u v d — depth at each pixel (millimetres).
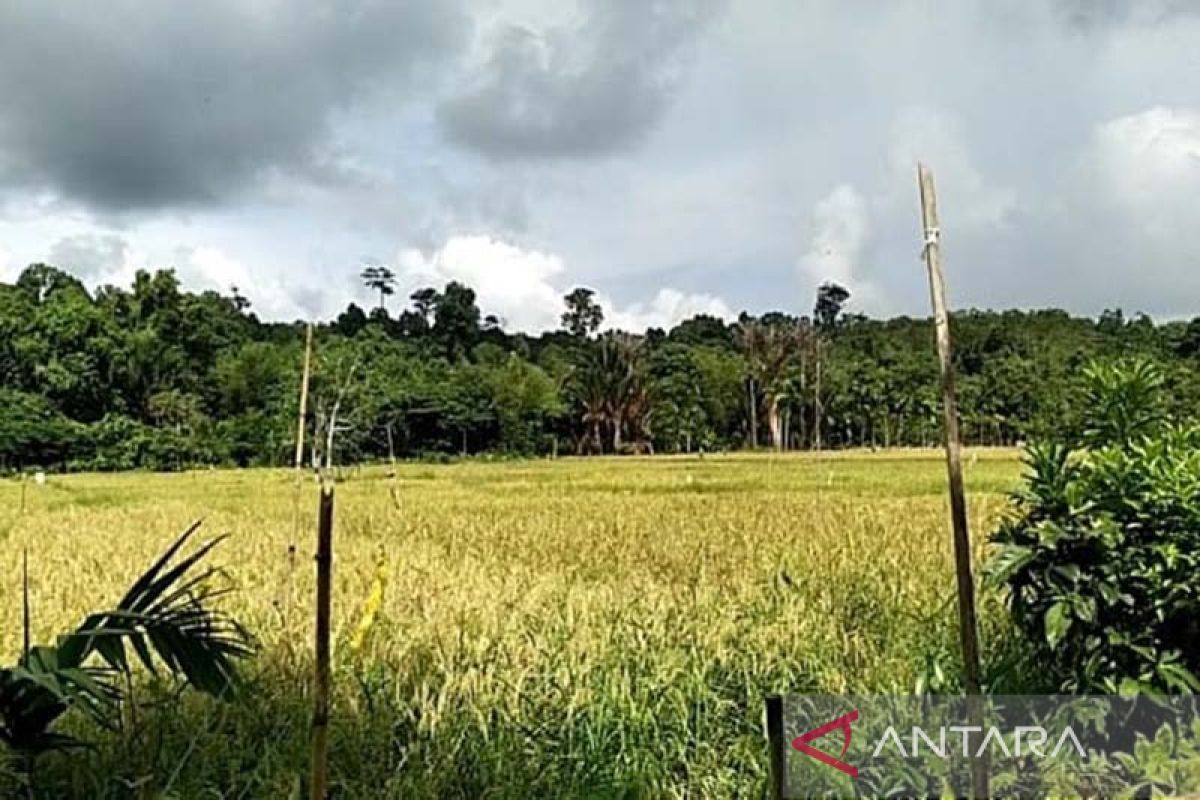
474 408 69625
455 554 14289
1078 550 5086
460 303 95312
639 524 18562
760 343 76750
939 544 13297
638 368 82188
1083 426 6031
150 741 5301
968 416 54125
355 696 5957
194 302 75625
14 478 40344
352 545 14898
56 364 65625
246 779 4988
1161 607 4879
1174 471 5012
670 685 6277
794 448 75312
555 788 5266
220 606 9062
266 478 39250
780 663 6875
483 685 6129
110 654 4523
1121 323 63312
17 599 10242
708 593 9500
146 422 69188
